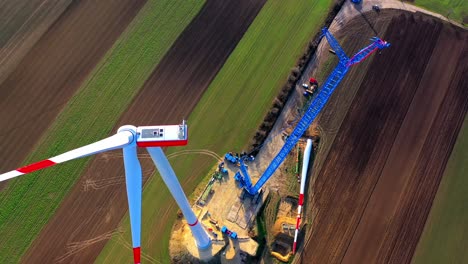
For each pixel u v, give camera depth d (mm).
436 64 72875
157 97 72062
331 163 66000
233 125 69312
